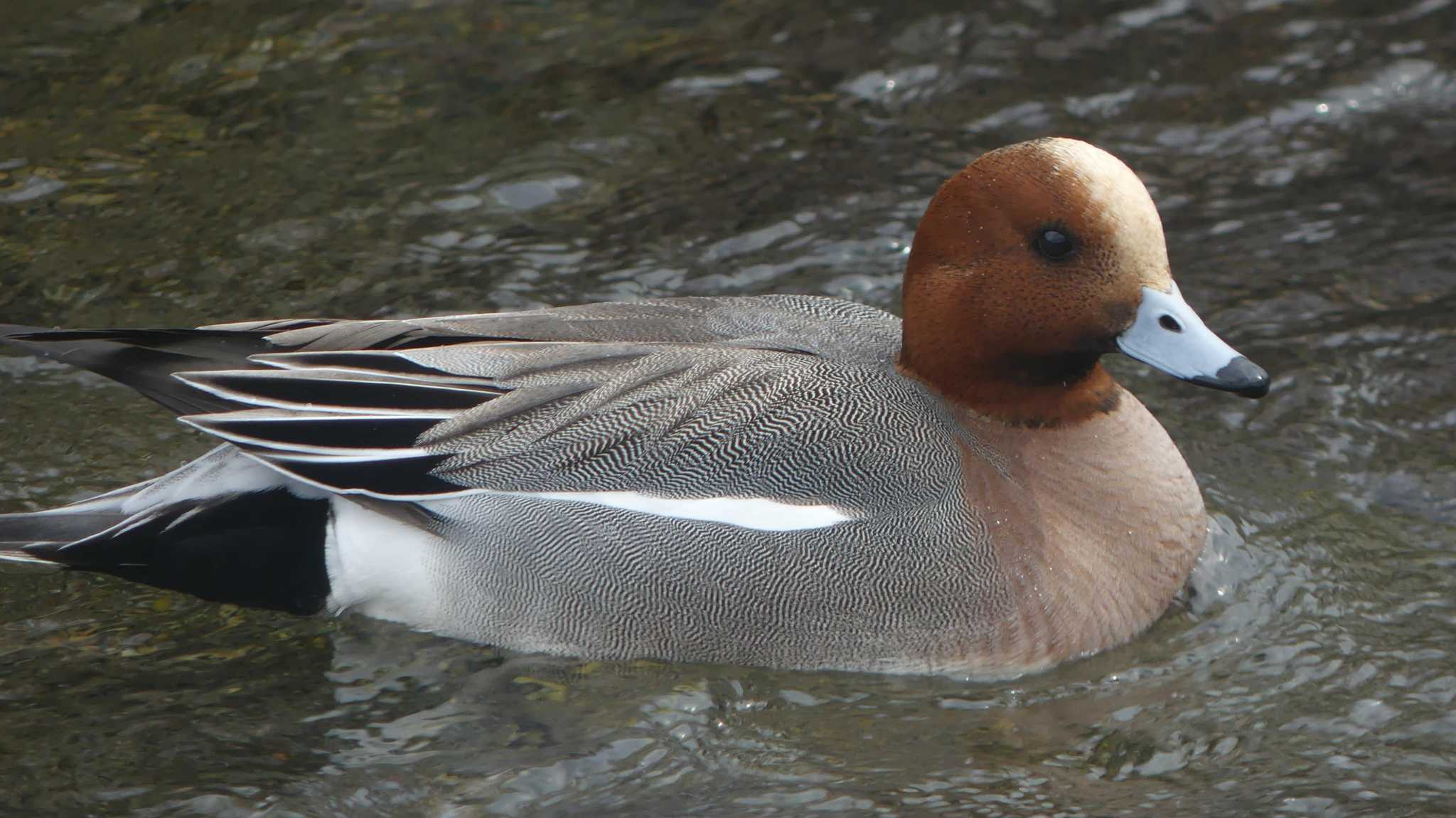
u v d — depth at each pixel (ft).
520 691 33.68
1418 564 37.52
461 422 33.65
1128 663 34.40
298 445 33.76
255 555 34.68
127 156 50.93
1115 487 34.58
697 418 33.76
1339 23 58.59
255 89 54.29
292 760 31.81
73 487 38.96
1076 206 32.86
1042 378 34.50
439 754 32.01
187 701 33.45
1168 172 52.03
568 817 30.35
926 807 30.40
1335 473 40.78
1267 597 36.50
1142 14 58.90
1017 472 34.12
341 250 47.73
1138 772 31.35
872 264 47.78
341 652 34.83
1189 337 32.94
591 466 33.58
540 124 53.52
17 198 48.93
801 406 33.99
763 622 33.45
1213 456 41.45
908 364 35.45
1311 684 33.73
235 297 45.60
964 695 33.53
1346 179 51.80
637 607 33.63
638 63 56.65
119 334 35.09
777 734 32.42
